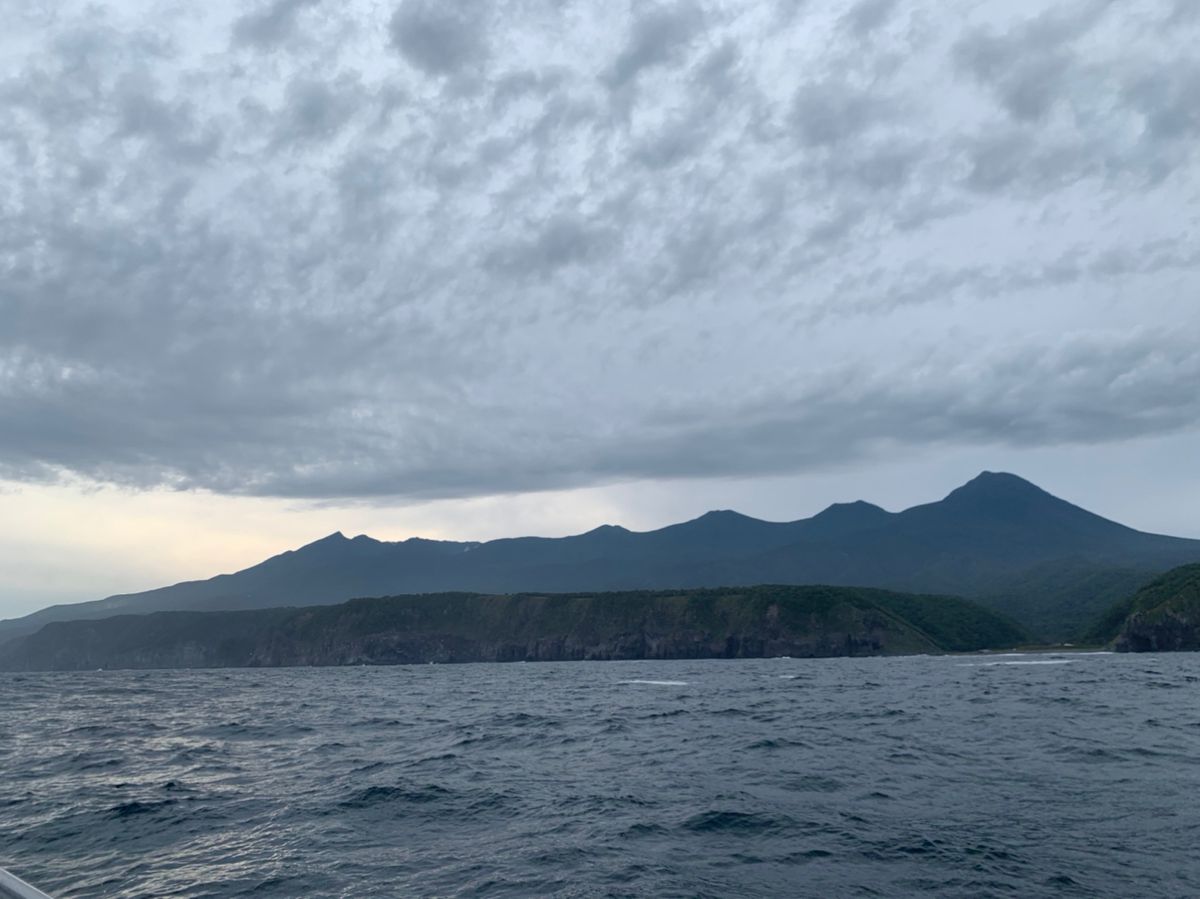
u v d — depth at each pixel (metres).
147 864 16.31
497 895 13.79
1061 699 48.84
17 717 51.94
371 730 40.16
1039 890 13.41
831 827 17.62
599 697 63.06
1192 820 17.22
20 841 18.41
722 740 32.75
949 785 21.62
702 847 16.52
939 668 113.00
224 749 33.56
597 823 18.64
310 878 14.99
